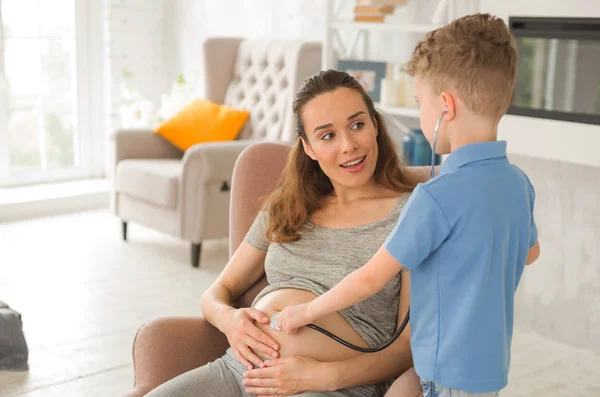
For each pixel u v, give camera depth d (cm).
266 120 451
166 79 620
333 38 452
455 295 133
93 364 306
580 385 292
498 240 133
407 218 132
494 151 133
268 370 158
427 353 138
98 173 610
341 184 172
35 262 430
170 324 184
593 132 288
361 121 170
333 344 161
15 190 554
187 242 476
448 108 132
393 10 404
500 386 136
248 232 192
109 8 580
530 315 345
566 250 329
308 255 175
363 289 137
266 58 459
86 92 593
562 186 327
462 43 129
